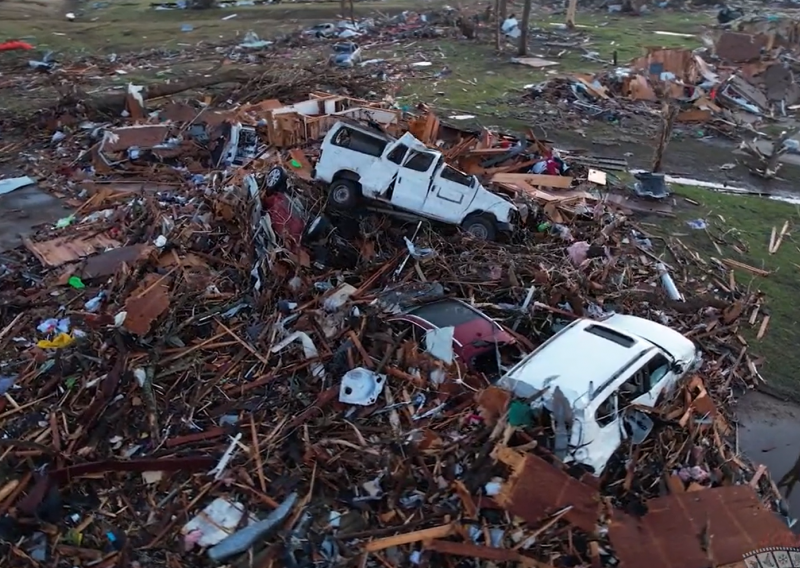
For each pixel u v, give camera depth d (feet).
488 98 89.15
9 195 56.13
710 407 31.12
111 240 46.52
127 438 28.99
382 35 127.13
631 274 43.91
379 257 41.73
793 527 27.32
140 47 117.70
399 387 30.71
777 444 32.14
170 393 31.17
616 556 23.90
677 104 82.48
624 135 76.54
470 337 32.48
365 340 33.22
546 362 29.45
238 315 36.73
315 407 29.78
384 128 58.85
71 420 29.71
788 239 52.47
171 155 61.87
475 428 28.09
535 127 78.02
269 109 66.39
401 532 24.71
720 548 23.98
